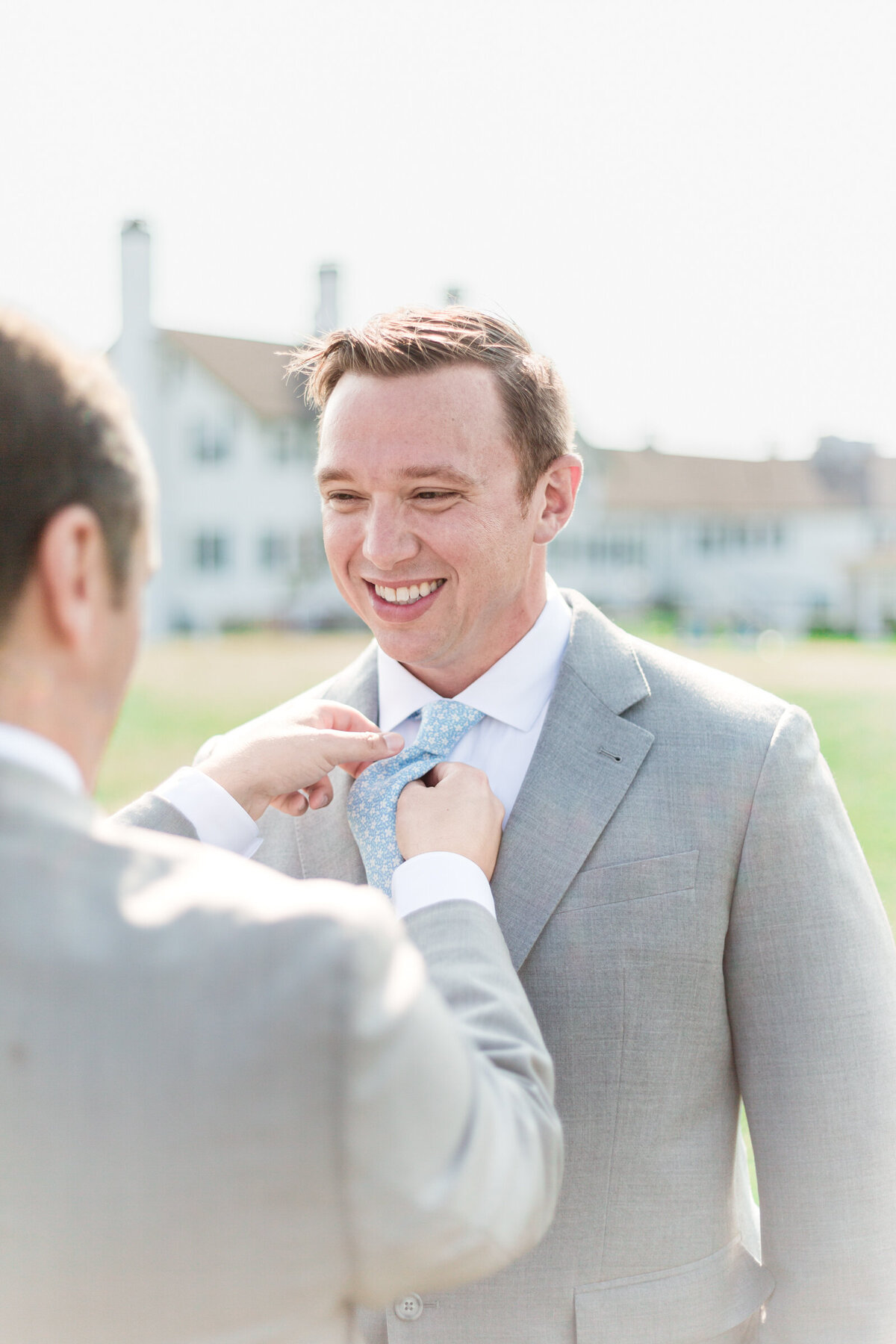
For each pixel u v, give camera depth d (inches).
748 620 1486.2
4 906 24.8
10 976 24.4
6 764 25.6
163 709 507.2
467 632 47.6
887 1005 45.4
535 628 50.2
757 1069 45.8
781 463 1711.4
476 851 40.7
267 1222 24.0
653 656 51.0
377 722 54.0
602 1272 43.9
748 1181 54.2
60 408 25.1
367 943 24.6
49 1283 24.3
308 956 24.2
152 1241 24.0
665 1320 43.6
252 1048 23.7
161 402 1353.3
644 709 48.0
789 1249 44.9
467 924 35.3
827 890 44.9
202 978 24.1
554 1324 43.8
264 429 1338.6
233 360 1363.2
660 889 44.7
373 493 45.4
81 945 24.6
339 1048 23.6
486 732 49.9
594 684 48.8
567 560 1549.0
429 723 48.8
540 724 49.7
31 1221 24.1
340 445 45.4
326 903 25.5
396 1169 24.1
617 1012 44.3
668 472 1669.5
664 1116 44.6
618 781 46.1
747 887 45.0
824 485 1669.5
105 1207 23.9
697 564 1620.3
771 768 45.1
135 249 1322.6
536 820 46.1
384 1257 24.8
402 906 37.1
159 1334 24.6
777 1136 45.1
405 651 48.2
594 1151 44.2
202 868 26.9
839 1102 44.1
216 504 1350.9
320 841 50.1
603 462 1581.0
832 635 1400.1
